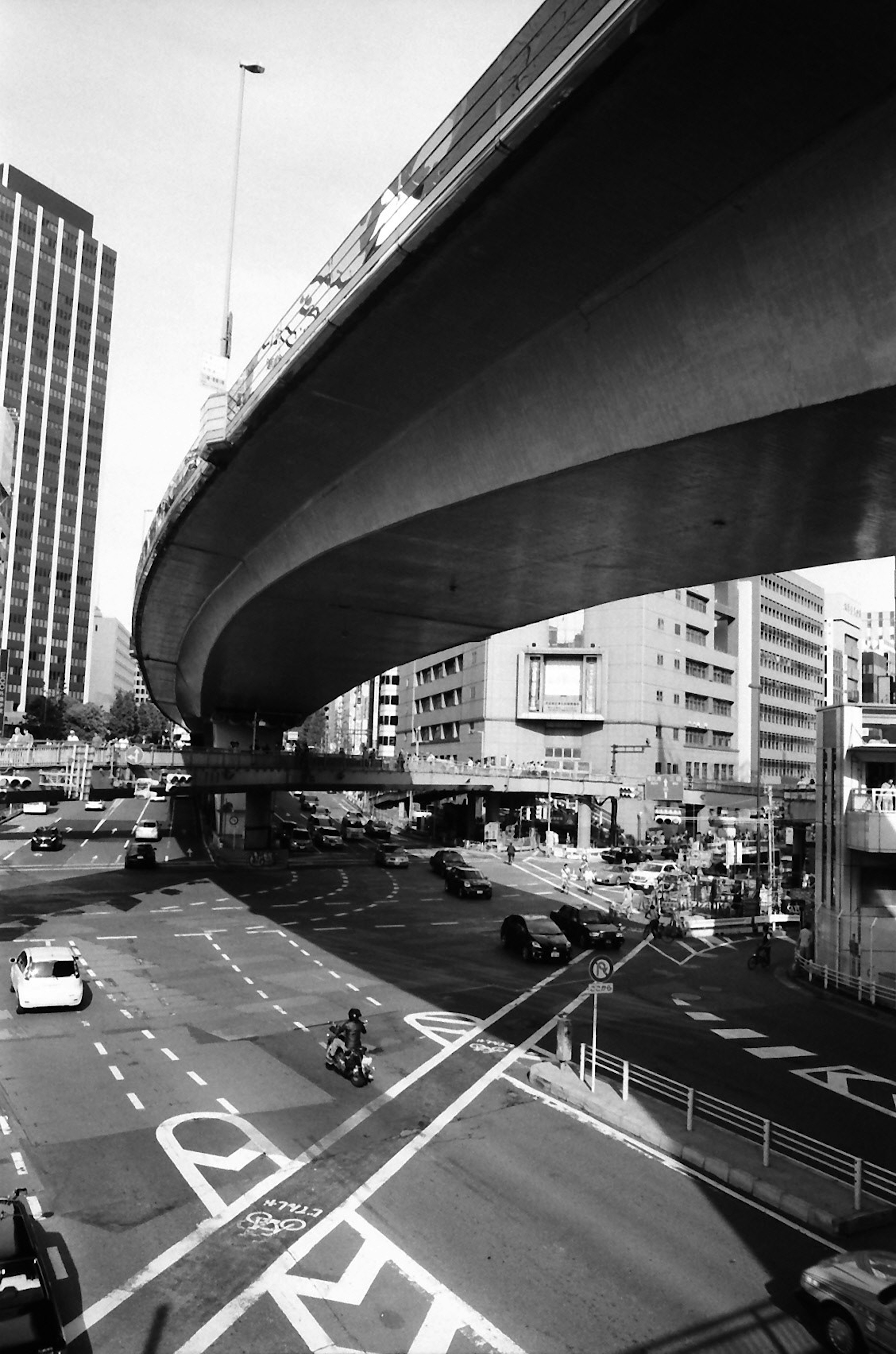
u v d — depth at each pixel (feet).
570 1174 49.01
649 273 51.52
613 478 64.28
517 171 44.65
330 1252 39.91
